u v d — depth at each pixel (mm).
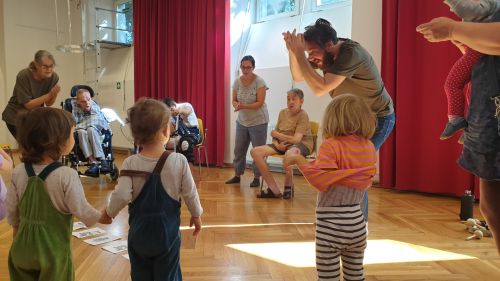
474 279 1990
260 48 5719
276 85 5434
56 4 7715
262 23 5801
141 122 1469
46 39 8031
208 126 5973
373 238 2631
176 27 6379
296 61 2100
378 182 4414
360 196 1500
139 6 6949
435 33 1279
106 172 4559
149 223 1417
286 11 5590
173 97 6480
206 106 5984
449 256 2305
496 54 1202
